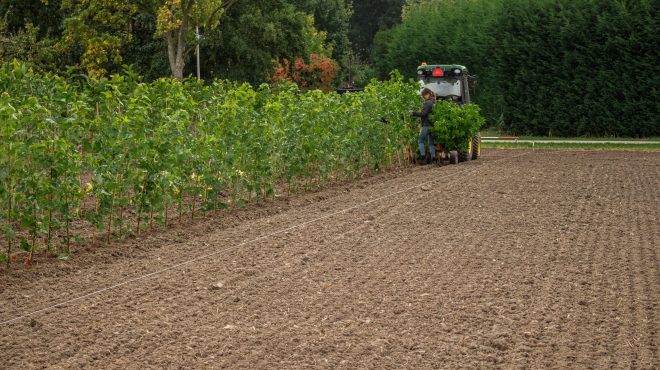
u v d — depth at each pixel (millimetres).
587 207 16422
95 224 13500
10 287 10539
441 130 25312
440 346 8109
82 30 41719
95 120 12938
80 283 10695
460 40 42125
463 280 10586
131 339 8383
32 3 51250
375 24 100812
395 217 15234
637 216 15391
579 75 36781
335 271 11109
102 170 12453
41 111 12203
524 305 9492
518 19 38906
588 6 36562
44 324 8914
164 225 14336
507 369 7512
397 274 10898
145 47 50344
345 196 18234
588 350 8031
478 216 15297
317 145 18156
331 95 20719
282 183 19172
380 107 22938
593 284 10445
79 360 7766
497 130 40750
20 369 7605
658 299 9750
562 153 32156
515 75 38969
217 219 15141
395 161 26562
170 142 13422
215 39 50062
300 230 14016
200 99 19766
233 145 15312
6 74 17359
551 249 12461
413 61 45781
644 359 7781
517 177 21594
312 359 7770
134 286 10477
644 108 35156
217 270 11219
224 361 7727
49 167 11766
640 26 34906
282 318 9031
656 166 25312
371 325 8773
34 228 11656
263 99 17375
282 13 54250
